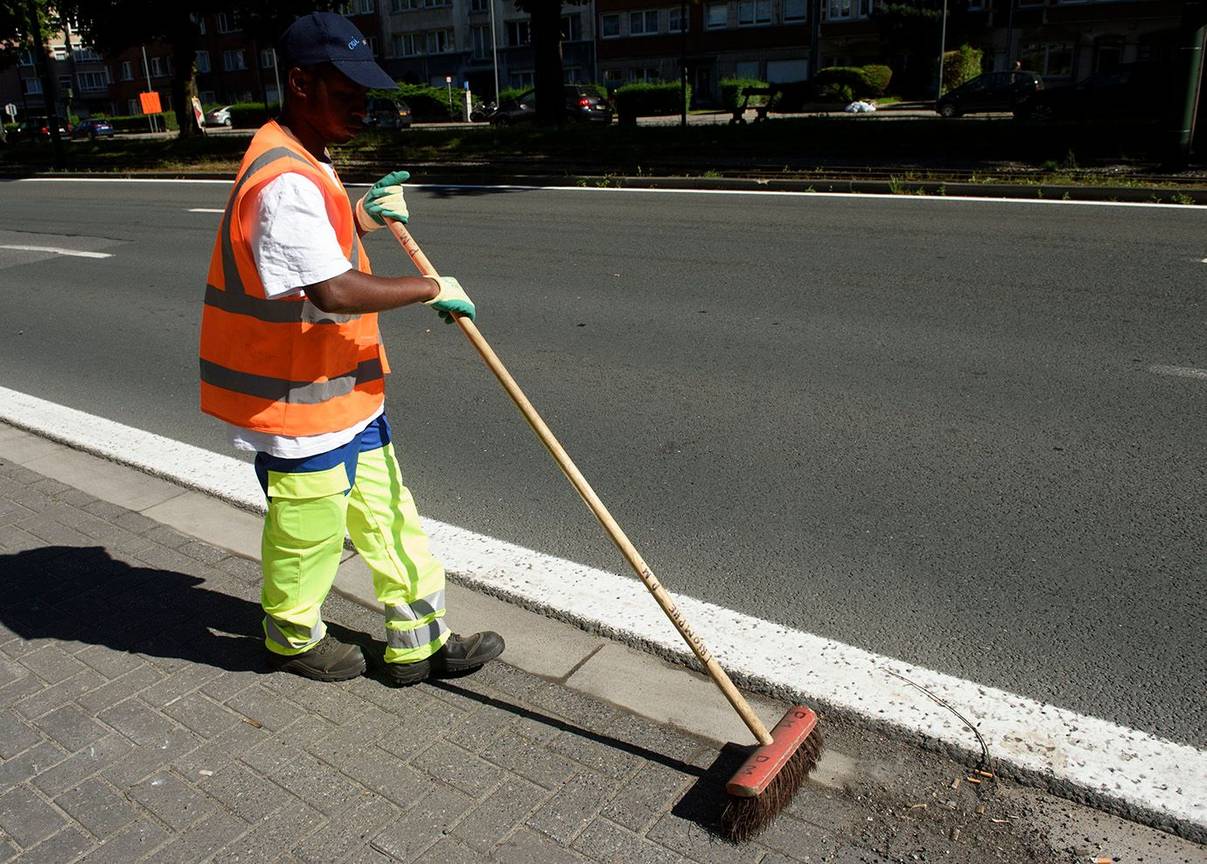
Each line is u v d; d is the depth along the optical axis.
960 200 11.69
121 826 2.52
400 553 2.98
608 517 2.58
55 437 5.43
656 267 8.98
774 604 3.52
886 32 48.56
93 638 3.37
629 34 57.16
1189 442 4.78
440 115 51.41
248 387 2.72
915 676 3.05
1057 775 2.58
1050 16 46.91
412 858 2.40
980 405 5.36
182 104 32.72
